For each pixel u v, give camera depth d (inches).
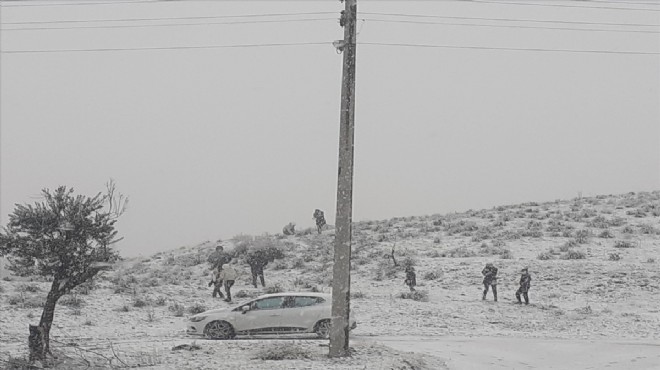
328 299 831.1
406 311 1092.5
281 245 1812.3
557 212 2108.8
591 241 1678.2
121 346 719.7
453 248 1724.9
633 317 1055.6
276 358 618.2
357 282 1424.7
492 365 668.1
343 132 630.5
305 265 1621.6
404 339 840.9
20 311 978.7
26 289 1154.7
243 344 716.0
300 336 818.2
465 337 861.8
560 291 1270.9
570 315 1066.7
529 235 1786.4
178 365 583.8
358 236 1953.7
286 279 1478.8
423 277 1423.5
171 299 1189.1
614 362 693.9
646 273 1357.0
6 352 652.7
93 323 943.7
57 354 609.6
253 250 1518.2
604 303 1178.6
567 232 1770.4
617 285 1289.4
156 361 600.7
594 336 883.4
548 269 1424.7
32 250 553.3
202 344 717.9
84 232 565.9
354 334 890.7
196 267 1679.4
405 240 1860.2
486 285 1201.4
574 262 1473.9
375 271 1514.5
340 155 631.2
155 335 857.5
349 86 633.6
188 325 836.6
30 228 557.9
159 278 1509.6
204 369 565.0
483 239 1801.2
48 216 557.6
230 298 1182.9
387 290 1337.4
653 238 1674.5
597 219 1898.4
